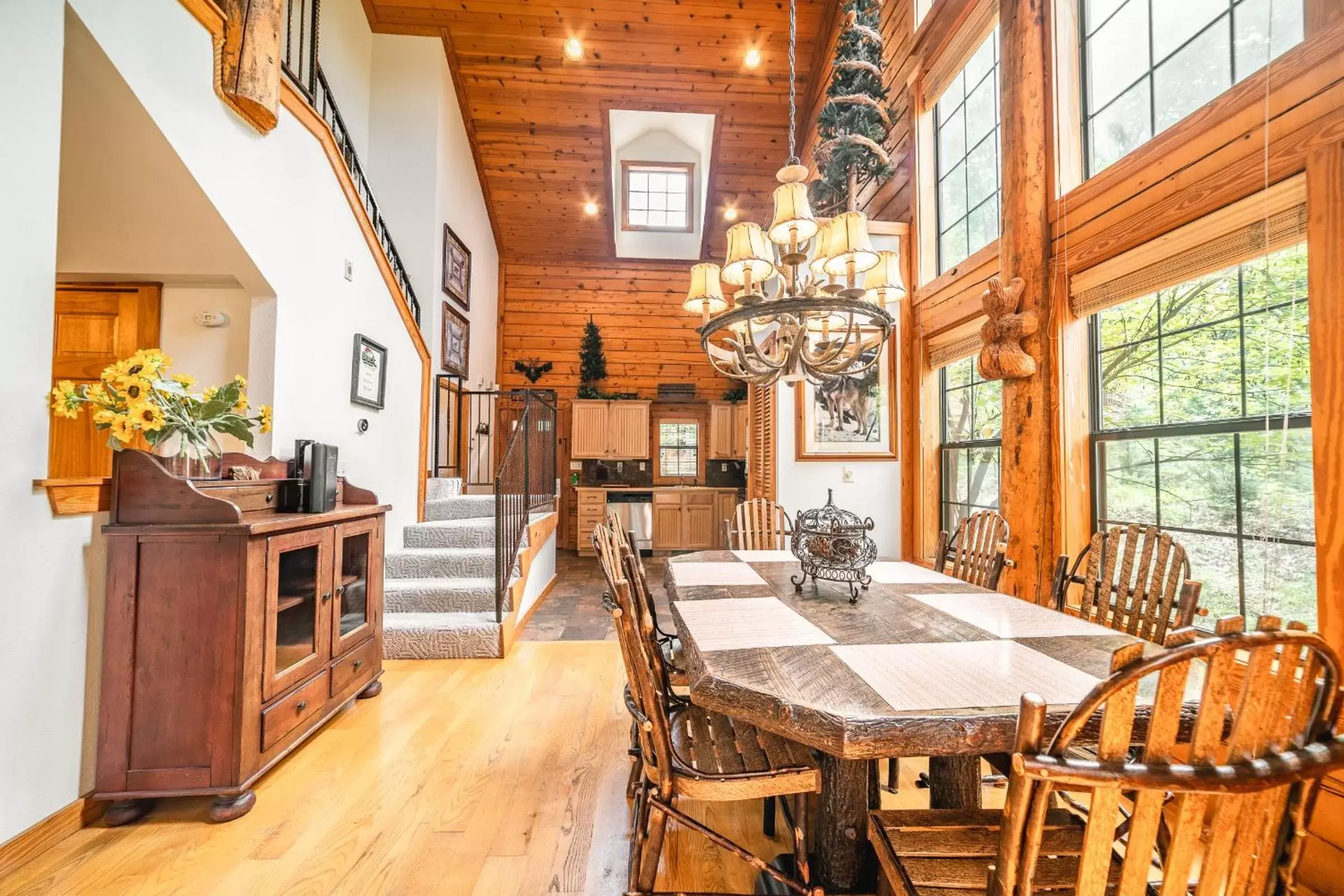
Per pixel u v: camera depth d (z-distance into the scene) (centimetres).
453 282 534
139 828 167
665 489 696
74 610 164
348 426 325
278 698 191
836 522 195
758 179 634
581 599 464
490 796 185
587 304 723
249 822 171
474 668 301
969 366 340
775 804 170
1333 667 69
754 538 307
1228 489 181
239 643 174
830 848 142
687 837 169
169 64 197
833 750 95
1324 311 144
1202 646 62
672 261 719
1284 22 162
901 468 387
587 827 170
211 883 146
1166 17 202
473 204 605
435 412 492
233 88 226
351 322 328
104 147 196
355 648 245
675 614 163
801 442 391
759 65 549
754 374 213
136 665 171
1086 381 238
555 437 543
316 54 325
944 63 348
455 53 523
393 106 497
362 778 195
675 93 564
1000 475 293
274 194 257
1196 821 69
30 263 152
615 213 706
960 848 105
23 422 150
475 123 580
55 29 158
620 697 264
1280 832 74
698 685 116
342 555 232
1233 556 179
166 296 270
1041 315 247
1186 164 185
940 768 152
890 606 171
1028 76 250
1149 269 202
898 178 405
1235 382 179
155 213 221
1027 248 250
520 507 416
